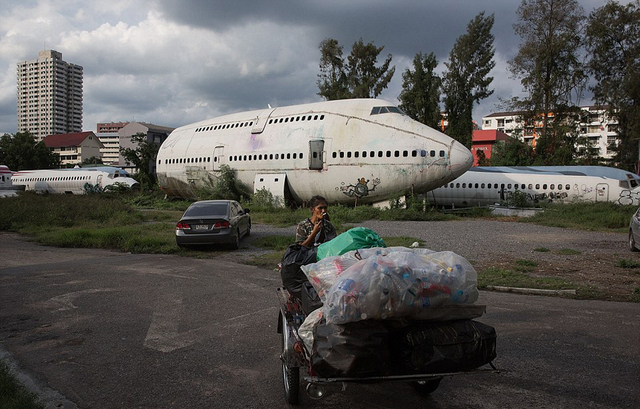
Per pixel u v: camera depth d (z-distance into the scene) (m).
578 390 4.21
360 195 27.02
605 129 91.19
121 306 7.38
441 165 25.16
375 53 49.84
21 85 180.75
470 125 47.34
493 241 15.18
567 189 29.73
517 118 46.31
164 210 31.27
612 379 4.45
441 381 4.48
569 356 5.07
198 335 5.93
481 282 8.85
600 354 5.13
